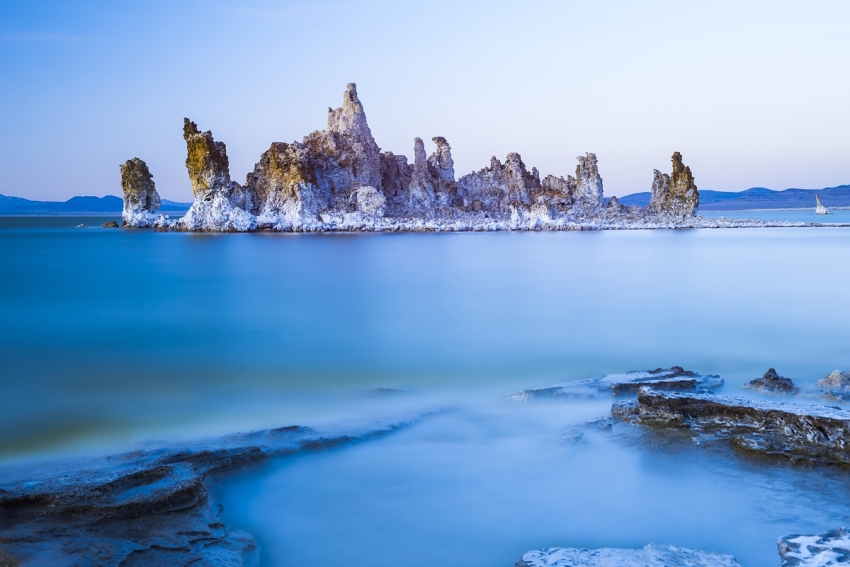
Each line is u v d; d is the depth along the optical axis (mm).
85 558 7691
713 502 10062
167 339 23812
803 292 34938
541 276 45156
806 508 9781
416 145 124562
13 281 43531
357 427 13109
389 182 127312
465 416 14188
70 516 8648
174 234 105375
